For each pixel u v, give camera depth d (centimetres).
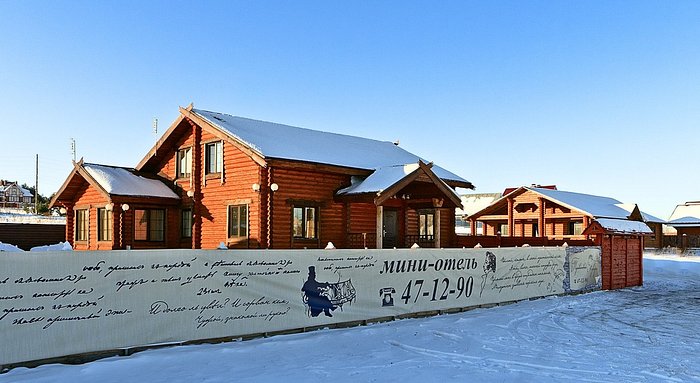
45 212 6106
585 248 2078
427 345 1073
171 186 2445
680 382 849
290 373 846
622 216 3622
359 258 1276
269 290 1117
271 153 1978
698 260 3753
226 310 1055
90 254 905
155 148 2433
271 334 1114
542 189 3959
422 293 1413
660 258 3975
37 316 851
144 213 2334
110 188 2203
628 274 2341
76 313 886
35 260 853
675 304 1777
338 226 2164
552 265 1892
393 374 855
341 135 2734
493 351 1038
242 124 2305
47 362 856
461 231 5959
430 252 1439
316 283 1194
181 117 2311
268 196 1981
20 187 8881
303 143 2291
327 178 2145
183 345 998
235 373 840
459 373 870
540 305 1677
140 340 949
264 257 1113
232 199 2112
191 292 1012
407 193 2209
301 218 2077
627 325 1368
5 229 2880
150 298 963
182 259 1004
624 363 962
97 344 903
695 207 5741
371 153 2516
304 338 1099
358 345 1059
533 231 4303
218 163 2205
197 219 2266
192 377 813
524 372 887
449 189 2091
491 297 1622
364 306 1279
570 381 838
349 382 806
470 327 1273
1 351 817
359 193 2030
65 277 878
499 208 4300
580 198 3884
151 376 812
